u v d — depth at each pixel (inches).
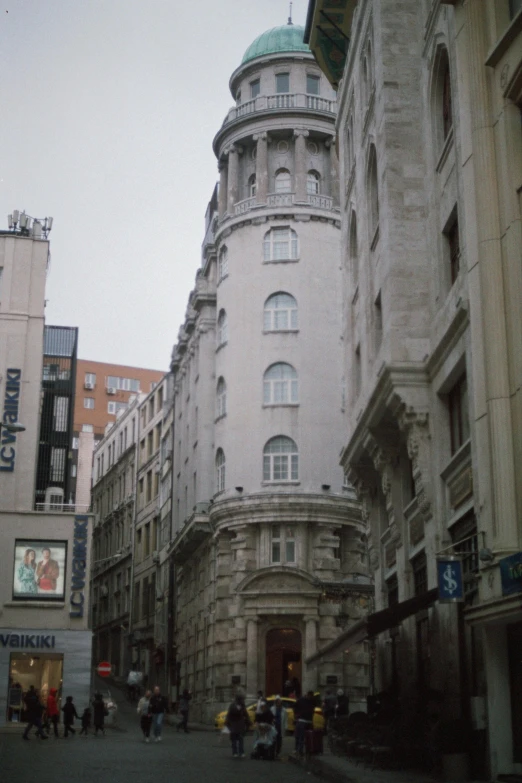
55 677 1818.4
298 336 2204.7
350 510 2121.1
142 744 1386.6
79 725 1788.9
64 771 906.7
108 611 3730.3
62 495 2032.5
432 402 1039.0
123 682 3122.5
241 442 2174.0
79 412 4913.9
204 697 2252.7
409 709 1039.6
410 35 1154.0
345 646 1024.9
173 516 2778.1
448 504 998.4
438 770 804.0
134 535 3405.5
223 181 2401.6
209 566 2303.2
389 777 802.2
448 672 942.4
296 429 2150.6
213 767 1007.0
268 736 1162.6
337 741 1144.2
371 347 1246.3
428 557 1042.1
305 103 2319.1
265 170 2297.0
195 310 2576.3
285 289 2231.8
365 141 1300.4
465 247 882.8
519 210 781.9
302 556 2075.5
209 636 2231.8
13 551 1844.2
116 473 3799.2
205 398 2428.6
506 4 840.9
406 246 1088.8
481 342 810.2
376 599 1403.8
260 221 2271.2
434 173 1056.8
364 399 1274.6
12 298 1978.3
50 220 2079.2
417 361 1052.5
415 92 1135.6
